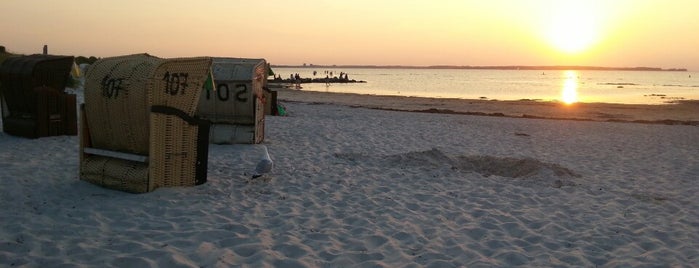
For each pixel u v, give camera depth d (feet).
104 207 20.84
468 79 409.69
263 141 41.50
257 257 16.33
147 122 22.54
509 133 56.85
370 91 196.24
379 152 39.47
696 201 26.55
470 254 17.74
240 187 25.79
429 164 33.88
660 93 195.42
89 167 24.47
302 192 25.57
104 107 23.53
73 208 20.56
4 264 14.75
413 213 22.66
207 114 38.58
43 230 17.76
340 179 28.86
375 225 20.62
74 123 38.93
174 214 20.58
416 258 17.11
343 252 17.30
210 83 25.67
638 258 17.79
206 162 25.40
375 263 16.34
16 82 36.63
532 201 25.63
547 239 19.74
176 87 23.18
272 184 26.96
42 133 36.81
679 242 19.72
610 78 465.47
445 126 60.44
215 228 19.04
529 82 338.95
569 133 58.54
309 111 78.13
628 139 54.24
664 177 33.40
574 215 23.38
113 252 16.05
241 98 38.11
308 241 18.33
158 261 15.53
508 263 17.06
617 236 20.27
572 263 17.28
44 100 36.73
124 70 23.30
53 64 37.27
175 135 23.63
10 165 27.32
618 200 26.40
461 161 35.83
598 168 36.29
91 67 24.81
